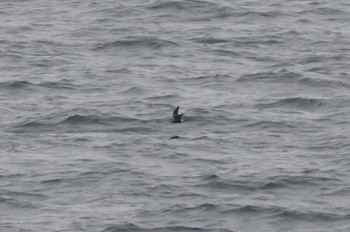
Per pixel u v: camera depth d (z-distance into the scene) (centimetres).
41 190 5884
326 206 5612
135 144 6688
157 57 9456
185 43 9906
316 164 6262
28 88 8288
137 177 6050
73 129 7162
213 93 8162
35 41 9975
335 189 5844
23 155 6500
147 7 11181
